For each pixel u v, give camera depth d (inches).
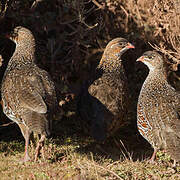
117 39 953.5
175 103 810.2
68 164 808.3
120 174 749.3
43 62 1106.1
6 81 832.9
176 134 759.1
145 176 756.0
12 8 982.4
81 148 942.4
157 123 790.5
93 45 1137.4
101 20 1071.0
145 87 853.2
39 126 753.6
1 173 761.0
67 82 1111.6
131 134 1058.7
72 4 1047.6
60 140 983.0
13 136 1008.2
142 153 975.0
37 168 777.6
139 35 1065.5
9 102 808.9
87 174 730.8
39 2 1075.3
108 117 890.7
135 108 1072.8
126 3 1073.5
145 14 1066.7
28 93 778.8
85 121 906.1
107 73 942.4
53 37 1120.2
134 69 1095.0
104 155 932.6
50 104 780.0
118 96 913.5
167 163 832.9
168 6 1000.9
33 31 1079.0
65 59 1131.9
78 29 1072.8
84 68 1139.9
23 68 845.8
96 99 898.1
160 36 1048.8
